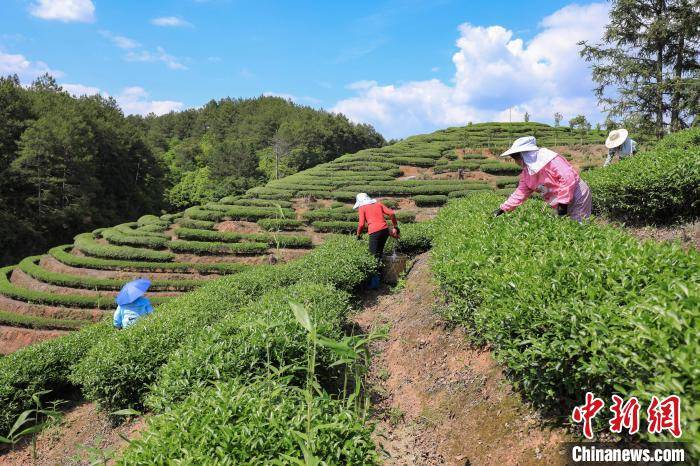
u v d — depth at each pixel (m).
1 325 21.05
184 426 3.33
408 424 5.13
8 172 44.62
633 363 2.73
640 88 22.17
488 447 4.12
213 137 134.00
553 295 3.54
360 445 3.25
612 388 3.07
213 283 11.23
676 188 7.04
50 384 9.78
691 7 20.78
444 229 10.16
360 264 10.06
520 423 4.05
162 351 7.49
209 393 3.83
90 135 53.94
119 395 7.42
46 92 63.62
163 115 163.62
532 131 46.06
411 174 35.28
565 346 3.12
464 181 30.52
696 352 2.34
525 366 3.63
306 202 29.83
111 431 7.64
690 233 6.83
